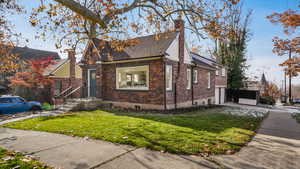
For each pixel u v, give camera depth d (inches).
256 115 428.8
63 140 188.4
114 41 305.6
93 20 196.1
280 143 187.5
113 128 231.0
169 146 163.3
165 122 274.7
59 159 137.6
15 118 347.3
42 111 447.5
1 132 232.2
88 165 126.6
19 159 137.3
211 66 709.3
